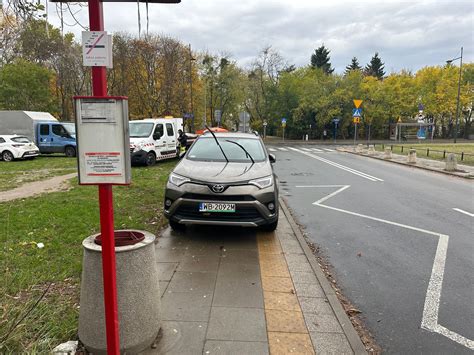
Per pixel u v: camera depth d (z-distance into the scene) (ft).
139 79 119.24
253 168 19.34
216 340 9.93
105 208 7.72
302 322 11.02
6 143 61.05
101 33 7.28
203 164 19.89
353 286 14.47
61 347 8.90
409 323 11.75
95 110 7.41
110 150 7.52
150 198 28.40
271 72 174.50
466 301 13.26
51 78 121.90
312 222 24.21
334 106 160.04
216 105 174.40
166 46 119.65
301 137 175.83
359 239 20.54
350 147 116.88
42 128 71.51
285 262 15.85
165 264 15.33
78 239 17.67
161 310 10.78
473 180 44.47
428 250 18.71
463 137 187.42
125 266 8.90
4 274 13.26
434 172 52.49
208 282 13.64
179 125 65.51
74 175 42.65
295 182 42.37
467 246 19.38
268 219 17.97
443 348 10.41
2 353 8.40
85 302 8.94
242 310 11.60
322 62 242.17
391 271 15.99
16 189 32.58
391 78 176.14
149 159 53.21
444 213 26.81
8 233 18.25
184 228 19.84
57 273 13.64
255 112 185.98
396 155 78.13
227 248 17.53
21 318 9.31
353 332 10.52
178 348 9.50
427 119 187.73
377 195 34.04
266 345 9.80
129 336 8.98
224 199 17.48
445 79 168.45
